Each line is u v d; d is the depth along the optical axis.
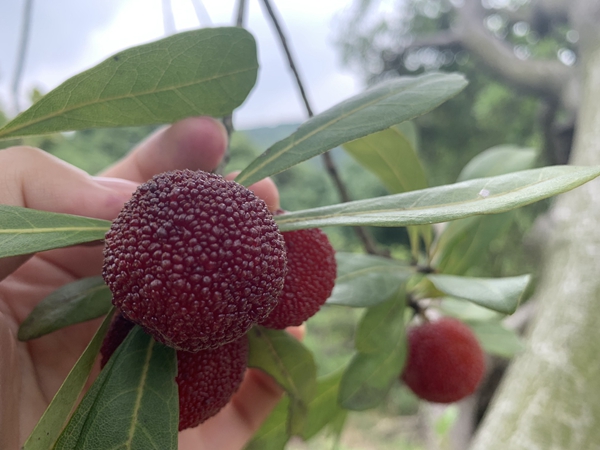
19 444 0.10
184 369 0.08
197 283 0.06
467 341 0.14
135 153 0.13
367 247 0.16
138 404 0.07
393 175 0.14
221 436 0.15
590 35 0.23
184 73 0.09
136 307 0.06
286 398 0.15
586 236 0.17
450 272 0.15
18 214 0.07
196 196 0.07
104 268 0.07
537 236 0.23
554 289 0.18
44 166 0.10
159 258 0.06
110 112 0.08
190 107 0.09
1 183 0.10
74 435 0.06
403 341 0.14
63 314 0.09
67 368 0.12
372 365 0.13
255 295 0.07
